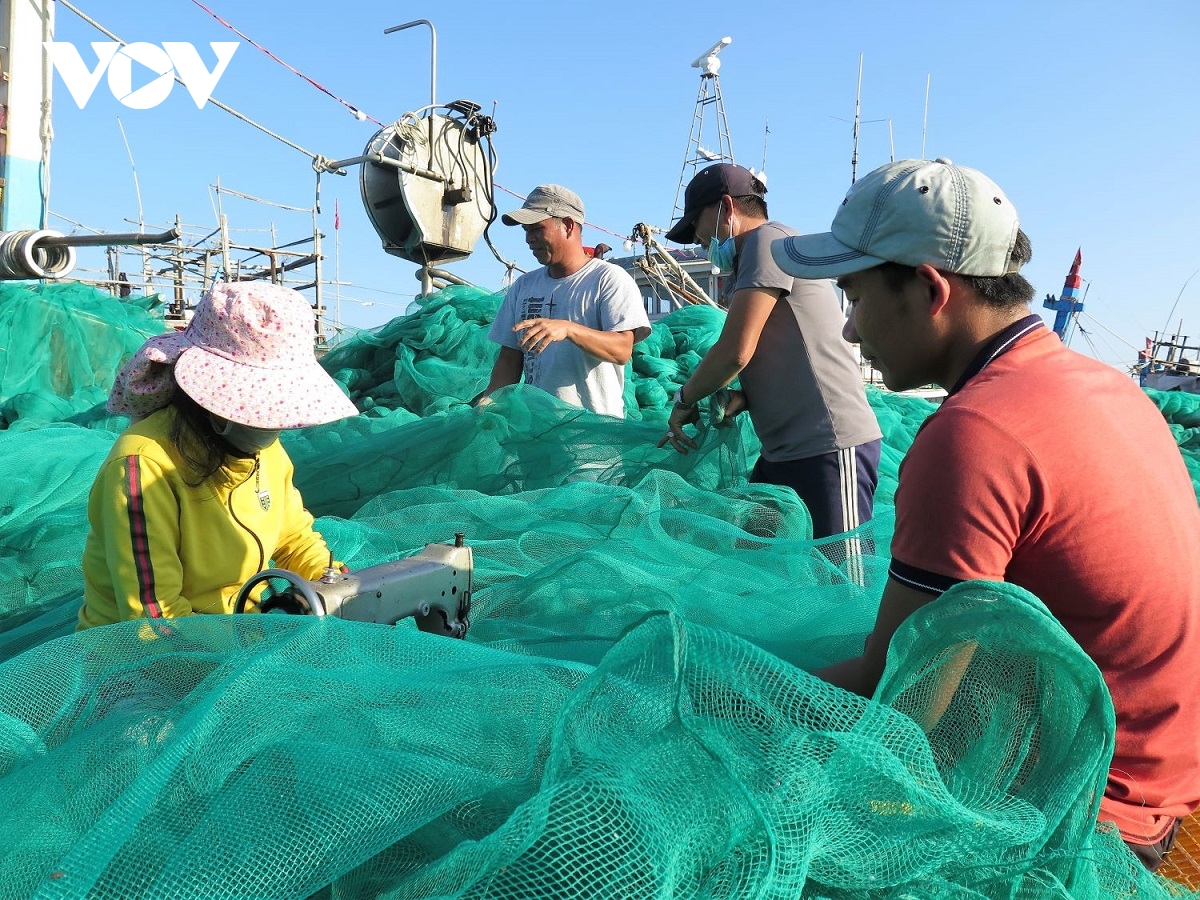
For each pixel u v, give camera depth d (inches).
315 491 194.7
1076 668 63.8
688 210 172.2
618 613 120.5
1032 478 67.4
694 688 65.1
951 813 61.0
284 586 91.5
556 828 55.7
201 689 73.5
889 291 79.5
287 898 56.6
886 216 77.6
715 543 146.5
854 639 107.0
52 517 155.8
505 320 210.1
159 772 60.0
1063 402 69.6
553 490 168.7
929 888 64.0
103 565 94.8
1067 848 63.4
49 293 322.0
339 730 68.8
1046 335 76.7
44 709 79.2
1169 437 76.4
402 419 239.6
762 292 154.2
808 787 60.2
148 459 89.5
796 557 134.4
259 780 62.4
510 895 55.7
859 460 161.2
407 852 64.9
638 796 57.4
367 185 352.2
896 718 63.2
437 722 70.4
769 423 164.6
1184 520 71.9
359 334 304.3
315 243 546.6
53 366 298.7
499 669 74.4
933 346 79.2
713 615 117.4
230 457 93.4
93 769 67.2
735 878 56.4
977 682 68.5
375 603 89.3
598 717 64.5
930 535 69.2
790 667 66.1
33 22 360.2
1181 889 72.8
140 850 58.6
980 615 63.6
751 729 64.2
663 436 189.6
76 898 53.1
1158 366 818.2
